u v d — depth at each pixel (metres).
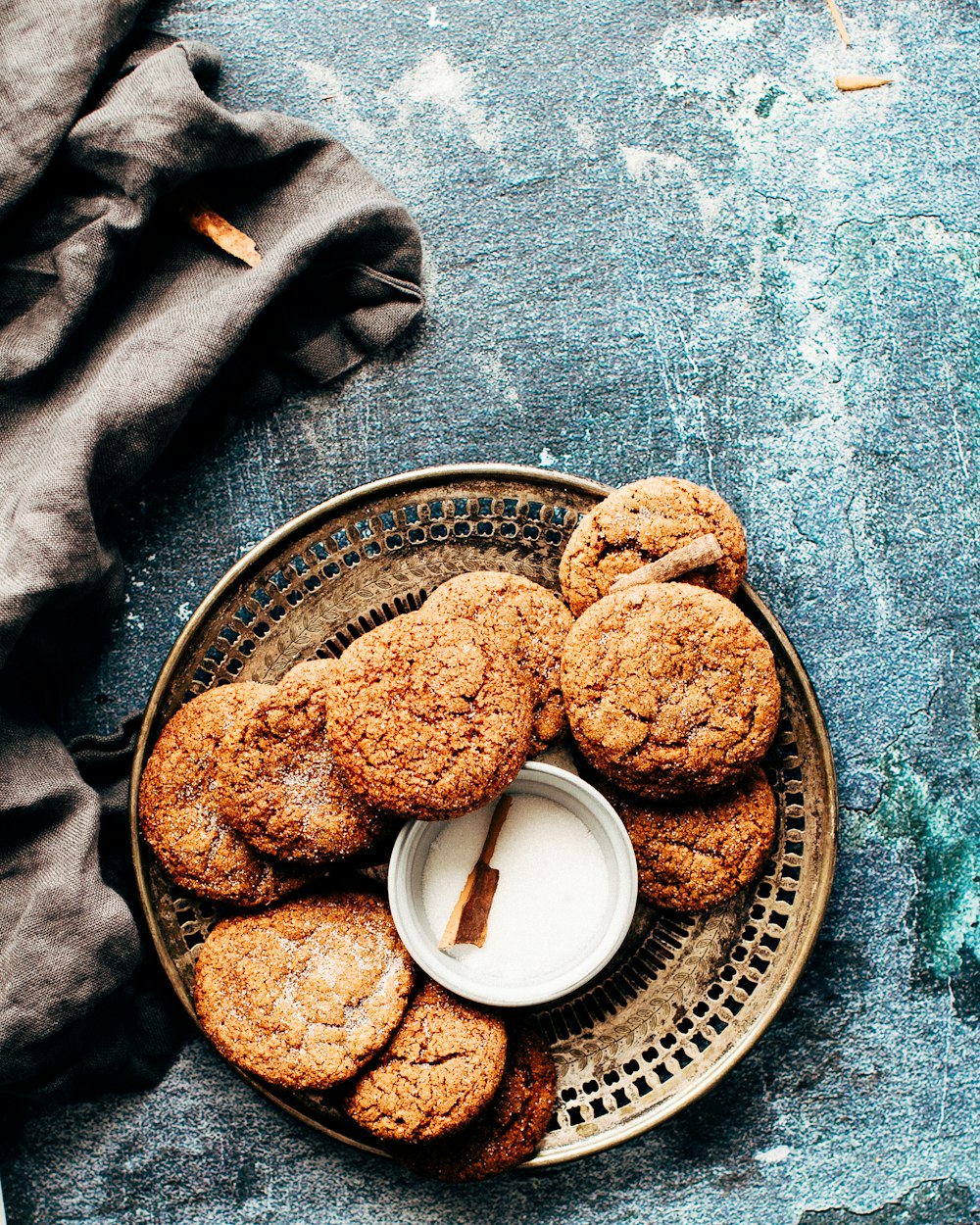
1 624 0.71
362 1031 0.69
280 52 0.78
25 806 0.72
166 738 0.71
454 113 0.78
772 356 0.77
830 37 0.78
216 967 0.70
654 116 0.78
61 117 0.72
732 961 0.72
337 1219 0.75
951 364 0.78
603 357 0.77
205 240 0.75
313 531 0.72
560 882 0.71
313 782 0.70
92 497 0.73
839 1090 0.76
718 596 0.69
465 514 0.75
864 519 0.77
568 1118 0.72
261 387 0.76
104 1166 0.75
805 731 0.71
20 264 0.73
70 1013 0.71
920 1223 0.75
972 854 0.76
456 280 0.77
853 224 0.78
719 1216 0.75
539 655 0.71
